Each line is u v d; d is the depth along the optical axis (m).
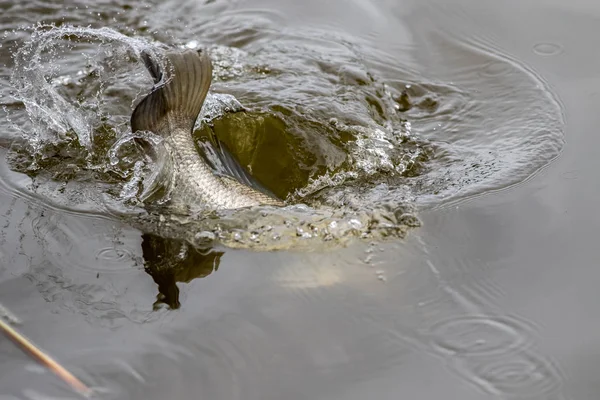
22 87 21.92
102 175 18.62
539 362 13.49
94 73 22.73
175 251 15.96
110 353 13.38
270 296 14.74
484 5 27.44
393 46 25.14
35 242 16.16
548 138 20.45
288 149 19.86
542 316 14.52
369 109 21.89
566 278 15.51
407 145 20.50
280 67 23.56
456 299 14.78
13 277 15.12
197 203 17.12
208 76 18.58
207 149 18.73
